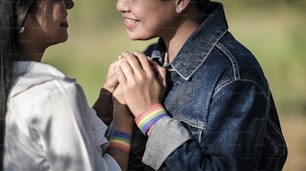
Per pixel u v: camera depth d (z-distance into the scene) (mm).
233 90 2605
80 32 8555
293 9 7316
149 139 2643
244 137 2582
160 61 2850
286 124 6594
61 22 2602
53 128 2445
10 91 2473
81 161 2469
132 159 2768
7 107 2463
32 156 2463
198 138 2635
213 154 2584
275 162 2824
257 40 7477
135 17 2713
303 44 7117
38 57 2598
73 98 2475
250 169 2602
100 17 8680
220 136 2584
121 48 8281
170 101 2703
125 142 2707
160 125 2633
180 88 2705
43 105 2439
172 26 2734
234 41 2746
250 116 2596
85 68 8102
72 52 8328
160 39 2889
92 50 8359
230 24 7820
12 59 2492
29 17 2527
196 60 2707
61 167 2455
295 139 6371
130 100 2676
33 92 2457
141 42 8250
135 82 2672
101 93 2803
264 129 2652
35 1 2525
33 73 2508
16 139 2455
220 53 2688
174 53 2789
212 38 2725
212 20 2746
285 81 7008
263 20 7613
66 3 2672
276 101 6812
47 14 2559
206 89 2650
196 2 2730
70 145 2453
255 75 2646
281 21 7430
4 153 2471
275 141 2799
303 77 7016
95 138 2572
